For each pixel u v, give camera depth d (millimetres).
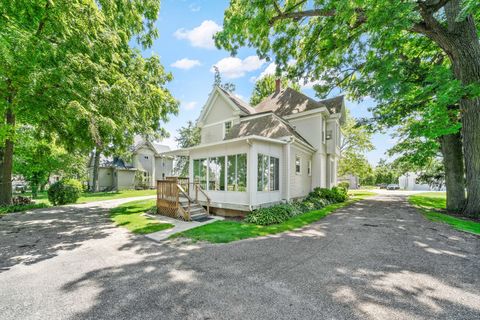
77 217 9047
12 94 8000
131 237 6121
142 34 12562
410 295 3008
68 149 10711
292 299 2920
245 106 16875
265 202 9344
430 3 7566
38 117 8602
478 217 8258
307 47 11086
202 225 7402
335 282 3385
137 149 30734
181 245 5340
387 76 8570
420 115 11586
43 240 5859
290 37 11297
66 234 6457
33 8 5824
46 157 15242
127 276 3670
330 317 2535
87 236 6238
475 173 8430
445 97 7363
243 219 8594
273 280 3467
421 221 7789
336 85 12969
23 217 9070
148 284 3379
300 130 15039
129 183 29750
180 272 3801
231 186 9367
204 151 10695
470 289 3172
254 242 5500
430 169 17297
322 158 14758
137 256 4625
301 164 12984
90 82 7598
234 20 9297
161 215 9445
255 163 8797
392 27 6949
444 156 10375
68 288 3287
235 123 15633
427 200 14875
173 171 36312
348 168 25141
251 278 3543
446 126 8211
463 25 7848
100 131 8844
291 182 11430
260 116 14305
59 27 6289
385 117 11594
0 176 11297
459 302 2842
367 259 4320
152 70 14578
